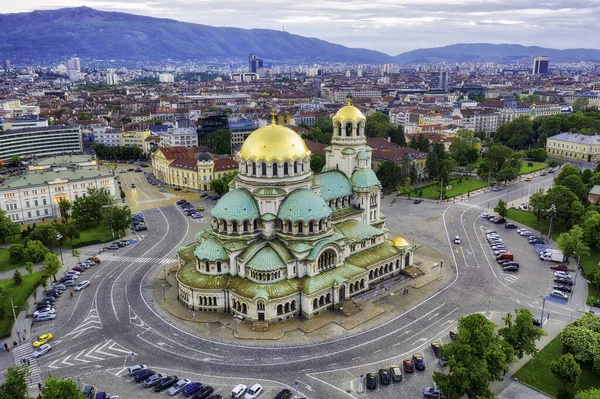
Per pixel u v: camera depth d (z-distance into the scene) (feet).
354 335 405.59
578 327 371.97
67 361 373.20
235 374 355.56
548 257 555.69
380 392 334.44
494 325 340.80
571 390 334.65
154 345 393.91
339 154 542.98
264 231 455.63
